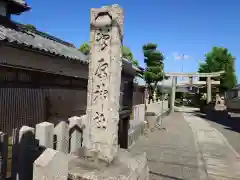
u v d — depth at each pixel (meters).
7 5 9.02
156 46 27.05
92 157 4.49
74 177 3.82
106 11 4.53
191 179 7.02
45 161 2.94
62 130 4.91
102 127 4.58
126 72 9.45
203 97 46.91
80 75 10.34
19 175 3.66
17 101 6.73
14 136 3.75
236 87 39.75
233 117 28.58
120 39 4.64
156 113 19.31
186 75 36.00
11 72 6.68
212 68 40.00
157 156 9.39
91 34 4.67
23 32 8.41
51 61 8.35
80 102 10.25
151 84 28.55
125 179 3.83
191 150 10.80
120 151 5.42
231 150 11.14
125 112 9.05
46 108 7.91
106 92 4.56
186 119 25.61
